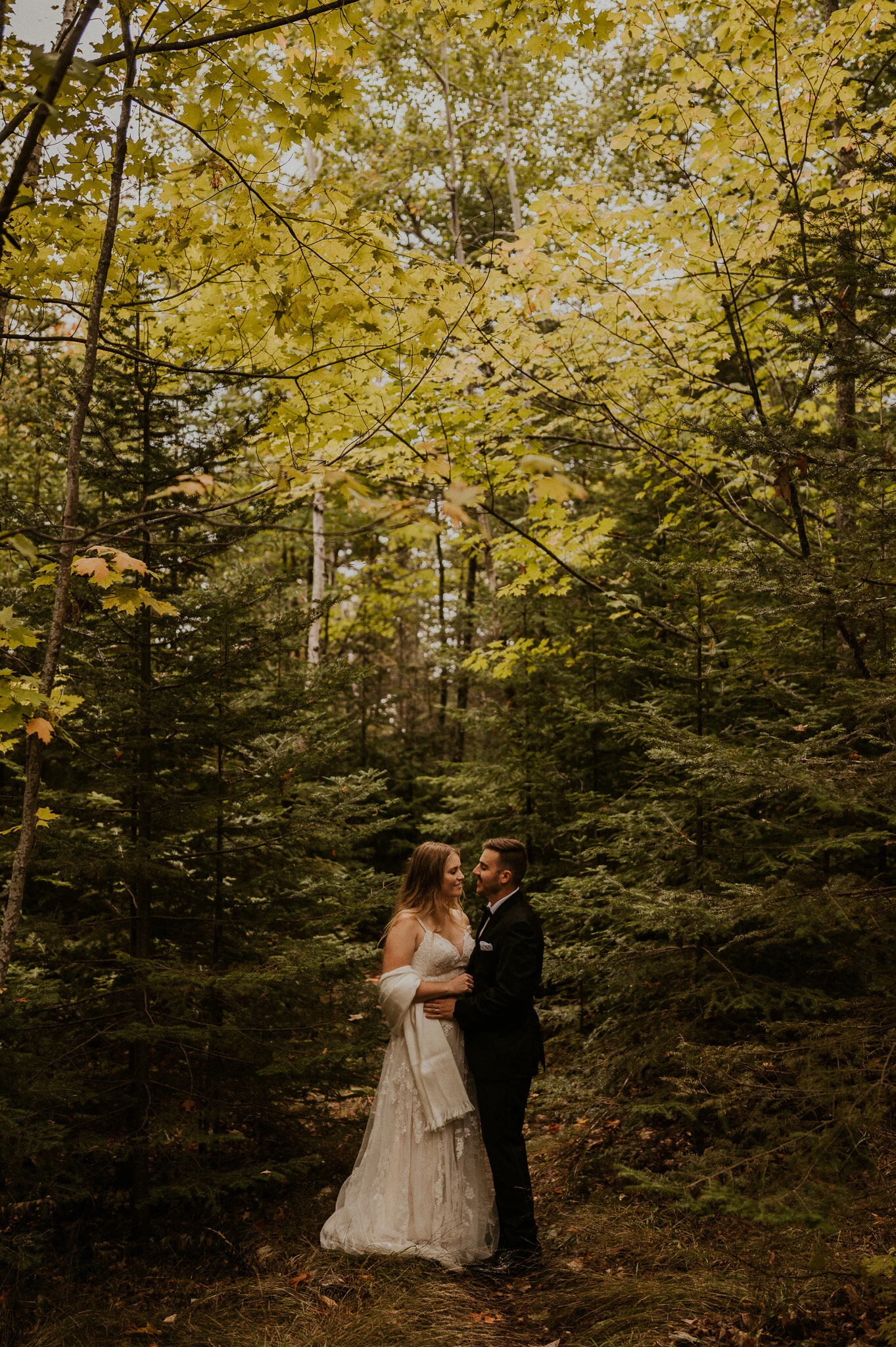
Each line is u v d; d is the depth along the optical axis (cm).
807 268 476
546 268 618
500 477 646
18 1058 381
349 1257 371
